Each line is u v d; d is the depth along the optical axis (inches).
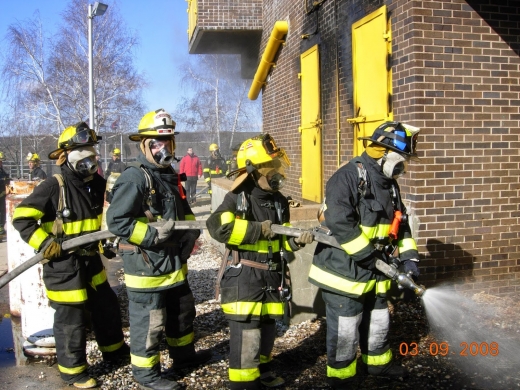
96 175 170.6
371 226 139.0
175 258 151.6
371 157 141.4
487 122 214.5
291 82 361.1
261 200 142.0
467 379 148.2
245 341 137.5
